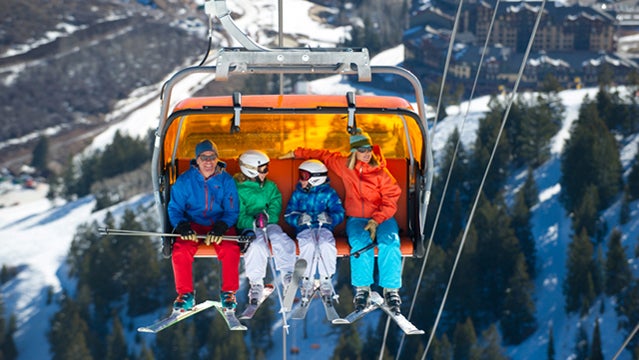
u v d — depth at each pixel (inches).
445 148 4252.0
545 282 3459.6
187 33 7317.9
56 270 4224.9
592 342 2987.2
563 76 5349.4
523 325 3198.8
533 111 4227.4
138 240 3941.9
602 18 5497.1
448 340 3265.3
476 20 5762.8
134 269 3777.1
